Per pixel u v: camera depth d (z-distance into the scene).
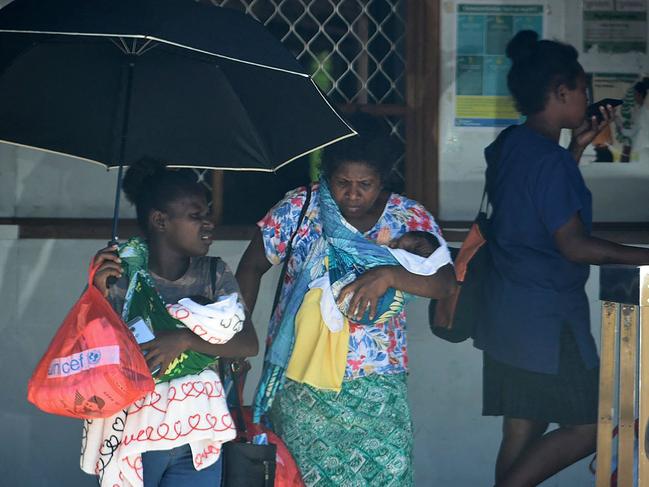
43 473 10.77
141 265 7.57
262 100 8.65
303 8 11.45
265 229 8.99
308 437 8.68
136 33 6.86
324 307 8.51
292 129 8.64
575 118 9.58
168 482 7.50
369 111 11.29
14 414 10.68
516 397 9.50
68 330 7.12
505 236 9.49
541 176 9.22
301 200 8.95
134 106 8.73
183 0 7.45
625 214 11.45
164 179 7.71
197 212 7.69
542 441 9.56
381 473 8.63
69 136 8.71
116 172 10.93
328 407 8.59
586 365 9.36
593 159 11.41
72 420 10.78
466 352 11.21
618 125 11.40
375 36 11.54
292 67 7.37
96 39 8.41
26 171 10.83
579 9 11.29
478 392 11.23
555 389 9.35
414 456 11.21
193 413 7.39
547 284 9.34
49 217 10.87
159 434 7.28
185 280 7.80
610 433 7.39
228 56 7.06
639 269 6.82
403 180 11.54
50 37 8.40
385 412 8.65
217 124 8.80
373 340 8.66
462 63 11.24
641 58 11.37
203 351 7.50
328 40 11.50
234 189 11.53
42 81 8.53
